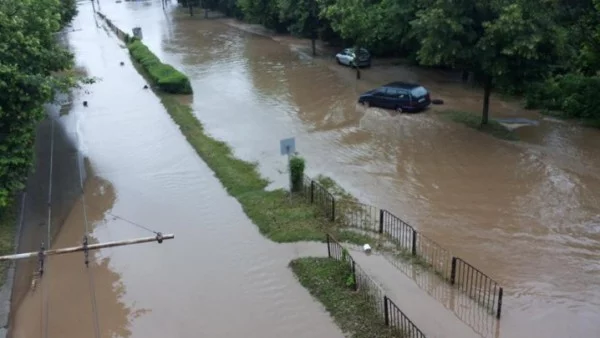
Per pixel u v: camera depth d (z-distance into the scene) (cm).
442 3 2017
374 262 1378
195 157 2211
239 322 1214
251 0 4738
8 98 1574
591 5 2284
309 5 3750
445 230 1498
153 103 3023
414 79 3148
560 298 1188
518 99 2647
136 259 1505
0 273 1434
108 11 8244
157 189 1945
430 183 1797
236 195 1833
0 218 1692
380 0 3350
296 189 1761
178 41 4978
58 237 1656
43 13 2088
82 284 1407
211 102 2925
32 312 1311
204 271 1421
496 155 1980
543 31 1939
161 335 1200
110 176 2078
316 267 1361
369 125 2395
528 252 1366
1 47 1625
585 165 1845
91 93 3284
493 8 1977
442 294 1232
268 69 3603
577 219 1509
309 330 1162
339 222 1574
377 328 1123
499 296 1115
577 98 2319
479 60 2038
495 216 1556
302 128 2420
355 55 3192
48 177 2083
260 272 1392
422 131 2273
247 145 2255
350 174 1900
